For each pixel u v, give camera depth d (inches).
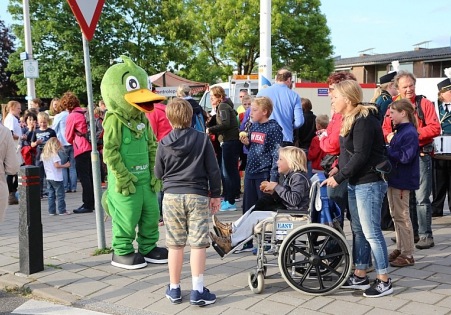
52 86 1024.9
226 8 1270.9
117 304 176.9
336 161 195.0
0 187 197.9
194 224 171.3
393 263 205.3
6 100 1657.2
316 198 178.1
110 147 203.3
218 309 168.1
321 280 176.2
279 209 185.3
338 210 183.8
